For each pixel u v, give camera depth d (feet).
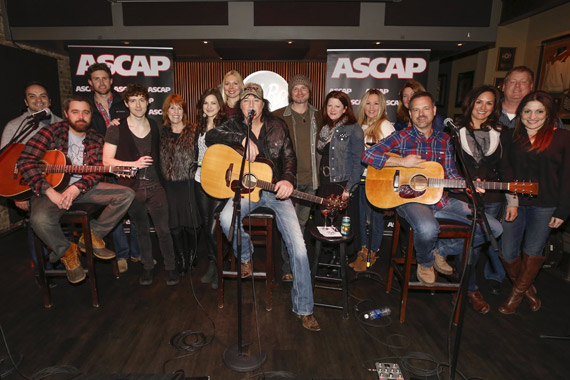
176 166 10.21
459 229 8.29
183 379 6.59
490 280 10.42
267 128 8.92
